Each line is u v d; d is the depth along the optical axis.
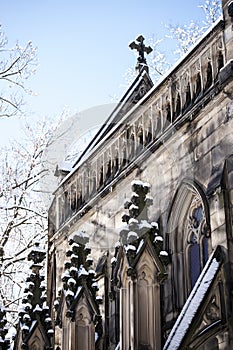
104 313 26.27
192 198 23.17
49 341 27.28
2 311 28.86
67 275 23.75
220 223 20.44
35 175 36.38
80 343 22.94
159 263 20.47
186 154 23.33
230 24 22.33
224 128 21.72
